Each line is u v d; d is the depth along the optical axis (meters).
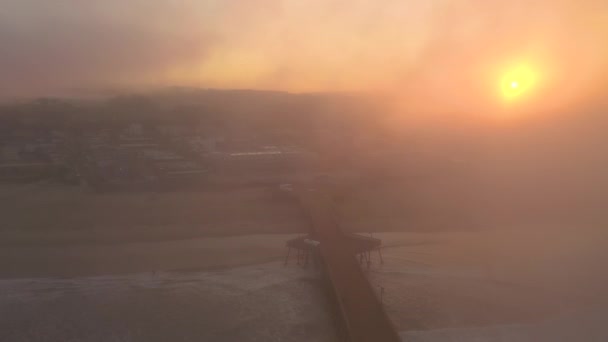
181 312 47.84
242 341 43.47
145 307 48.75
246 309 48.47
